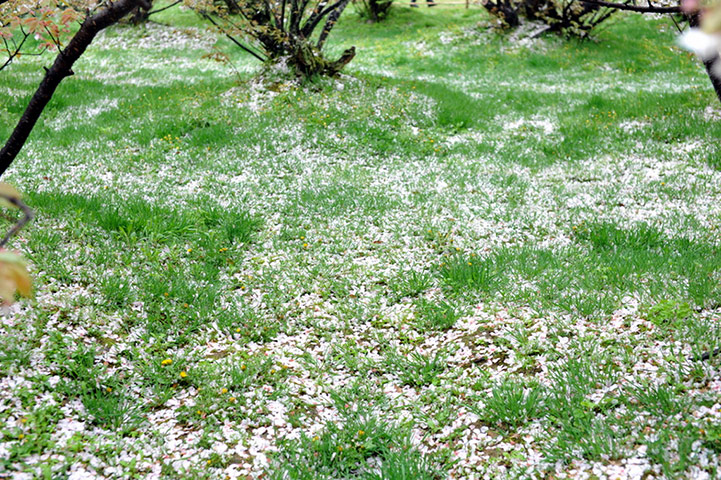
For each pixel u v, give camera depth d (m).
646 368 4.41
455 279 6.47
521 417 4.11
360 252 7.51
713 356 4.33
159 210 8.07
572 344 4.89
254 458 3.90
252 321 5.73
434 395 4.57
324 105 14.38
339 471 3.78
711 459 3.32
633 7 5.25
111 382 4.50
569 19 25.69
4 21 5.55
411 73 21.91
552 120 14.49
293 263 7.10
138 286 6.01
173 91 16.34
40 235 6.61
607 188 9.79
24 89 16.30
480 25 27.27
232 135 12.59
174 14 31.89
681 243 7.09
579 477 3.43
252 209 8.89
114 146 12.09
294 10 15.86
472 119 14.59
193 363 5.01
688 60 22.20
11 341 4.60
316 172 10.97
